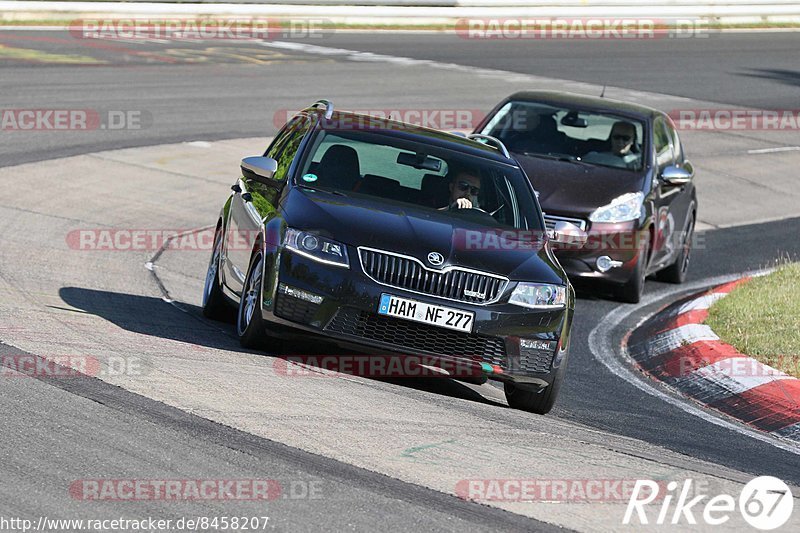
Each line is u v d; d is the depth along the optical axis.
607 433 27.25
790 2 162.75
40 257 40.56
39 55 87.44
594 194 44.12
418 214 29.47
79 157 59.41
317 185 30.19
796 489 23.73
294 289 27.34
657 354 36.69
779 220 68.38
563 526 19.30
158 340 29.19
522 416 27.80
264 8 120.06
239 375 26.28
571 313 28.98
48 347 26.55
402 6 129.75
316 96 84.00
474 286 27.62
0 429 20.34
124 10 109.56
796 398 30.84
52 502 17.66
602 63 116.31
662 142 49.50
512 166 32.94
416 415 25.36
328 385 26.73
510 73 103.75
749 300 41.00
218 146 66.31
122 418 21.80
